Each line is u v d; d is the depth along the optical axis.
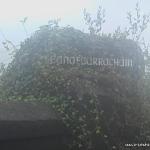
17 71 5.93
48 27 6.33
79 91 5.09
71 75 5.32
